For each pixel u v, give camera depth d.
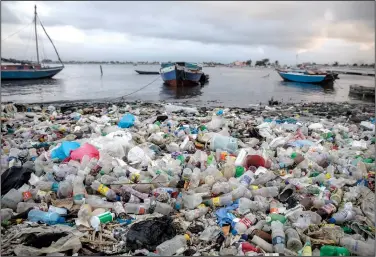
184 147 6.94
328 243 3.53
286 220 3.97
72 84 32.81
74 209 4.17
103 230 3.75
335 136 8.41
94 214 4.03
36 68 36.81
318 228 3.82
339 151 7.03
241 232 3.78
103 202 4.30
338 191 4.77
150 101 18.94
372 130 9.91
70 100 18.83
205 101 19.53
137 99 20.16
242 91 27.28
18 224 3.87
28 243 3.45
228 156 6.01
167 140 7.43
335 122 11.44
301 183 5.02
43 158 5.85
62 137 7.82
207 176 5.01
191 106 16.02
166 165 5.64
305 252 3.32
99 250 3.44
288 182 5.08
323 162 6.11
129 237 3.45
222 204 4.44
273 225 3.71
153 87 29.80
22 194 4.44
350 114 13.96
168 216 4.01
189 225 3.95
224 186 4.73
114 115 10.99
